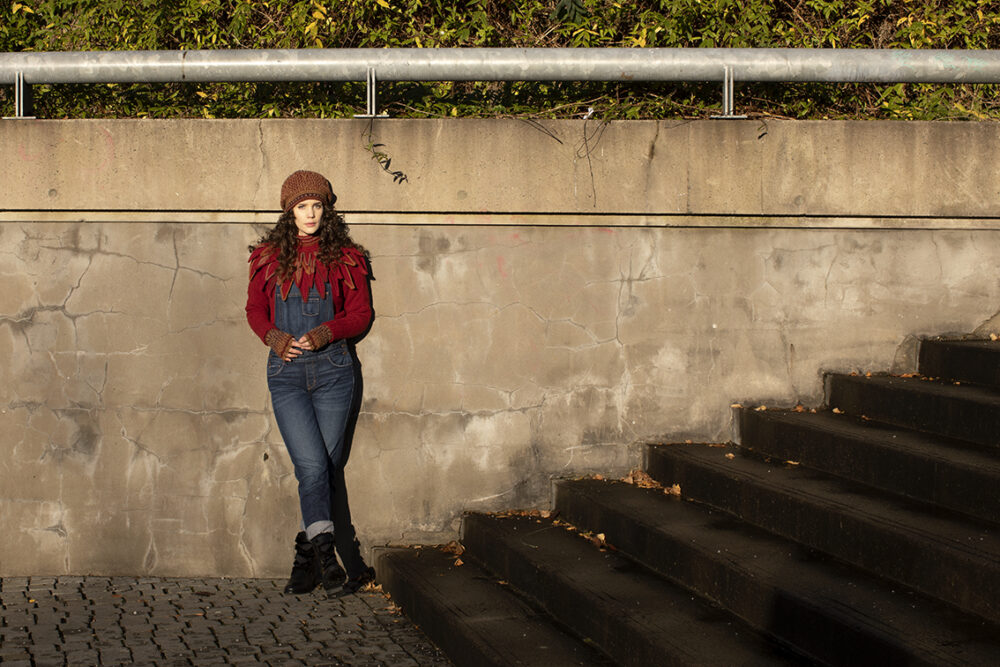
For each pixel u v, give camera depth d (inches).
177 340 192.5
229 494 194.7
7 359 192.5
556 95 209.5
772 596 131.3
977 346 184.2
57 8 221.9
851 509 145.3
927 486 149.0
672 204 189.3
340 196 187.3
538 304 194.2
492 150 187.3
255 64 187.8
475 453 195.9
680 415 197.6
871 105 214.2
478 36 221.8
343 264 181.6
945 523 136.9
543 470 196.9
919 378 191.0
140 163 187.0
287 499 194.9
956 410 163.0
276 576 196.1
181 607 177.5
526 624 152.8
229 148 186.5
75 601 179.9
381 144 186.9
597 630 143.5
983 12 232.4
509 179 187.8
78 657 152.6
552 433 196.4
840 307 196.7
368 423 194.5
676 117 206.2
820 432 172.6
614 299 195.0
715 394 197.5
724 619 137.8
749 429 193.6
